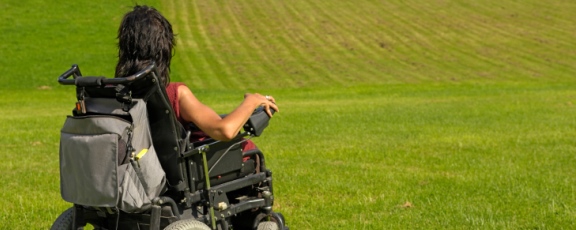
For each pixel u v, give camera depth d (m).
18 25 59.50
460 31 63.22
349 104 31.67
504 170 13.73
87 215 6.16
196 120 6.06
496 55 56.97
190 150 6.08
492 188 11.88
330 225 9.37
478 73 51.41
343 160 15.21
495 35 62.28
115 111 5.70
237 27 62.50
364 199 11.05
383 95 38.44
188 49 55.50
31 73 48.94
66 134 5.75
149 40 5.91
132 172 5.59
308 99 36.56
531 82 48.06
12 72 48.91
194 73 49.03
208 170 6.24
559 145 17.38
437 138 18.94
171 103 6.11
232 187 6.43
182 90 6.16
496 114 25.64
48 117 26.22
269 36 60.34
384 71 51.53
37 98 40.59
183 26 61.78
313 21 64.94
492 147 17.09
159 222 5.71
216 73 49.31
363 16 66.88
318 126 22.02
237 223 7.14
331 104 31.97
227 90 43.69
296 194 11.45
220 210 6.26
